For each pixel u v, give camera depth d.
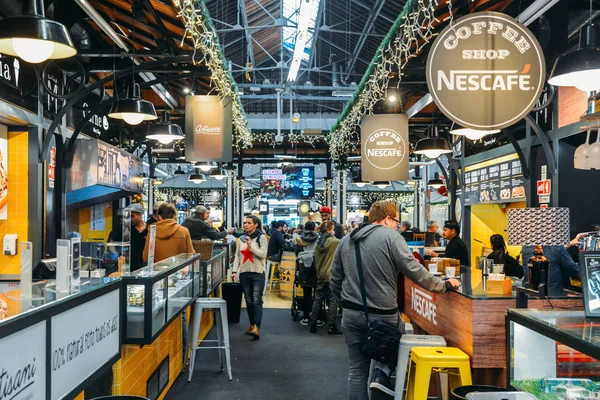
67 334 2.49
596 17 5.96
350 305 3.67
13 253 6.17
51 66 6.96
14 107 5.87
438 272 4.78
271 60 18.58
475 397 2.34
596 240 4.80
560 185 6.97
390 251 3.59
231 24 11.92
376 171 7.68
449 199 11.92
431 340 3.56
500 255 5.89
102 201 9.00
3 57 5.62
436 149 7.46
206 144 7.55
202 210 7.61
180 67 7.05
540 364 2.59
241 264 7.05
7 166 6.29
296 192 15.83
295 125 21.61
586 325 2.37
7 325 1.93
